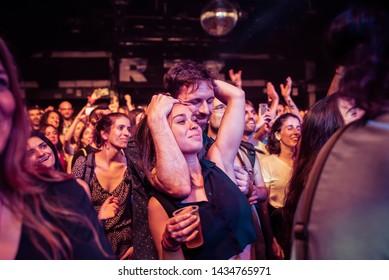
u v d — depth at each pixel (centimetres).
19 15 965
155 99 155
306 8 991
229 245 150
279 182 283
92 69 1220
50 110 548
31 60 1193
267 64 1274
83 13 1087
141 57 1211
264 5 1077
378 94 85
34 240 87
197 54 1230
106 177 271
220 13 669
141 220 165
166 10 1131
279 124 301
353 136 88
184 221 132
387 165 80
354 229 81
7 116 87
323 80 1191
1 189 87
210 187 158
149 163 160
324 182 88
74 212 92
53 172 95
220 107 246
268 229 260
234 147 176
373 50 84
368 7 87
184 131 154
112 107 573
